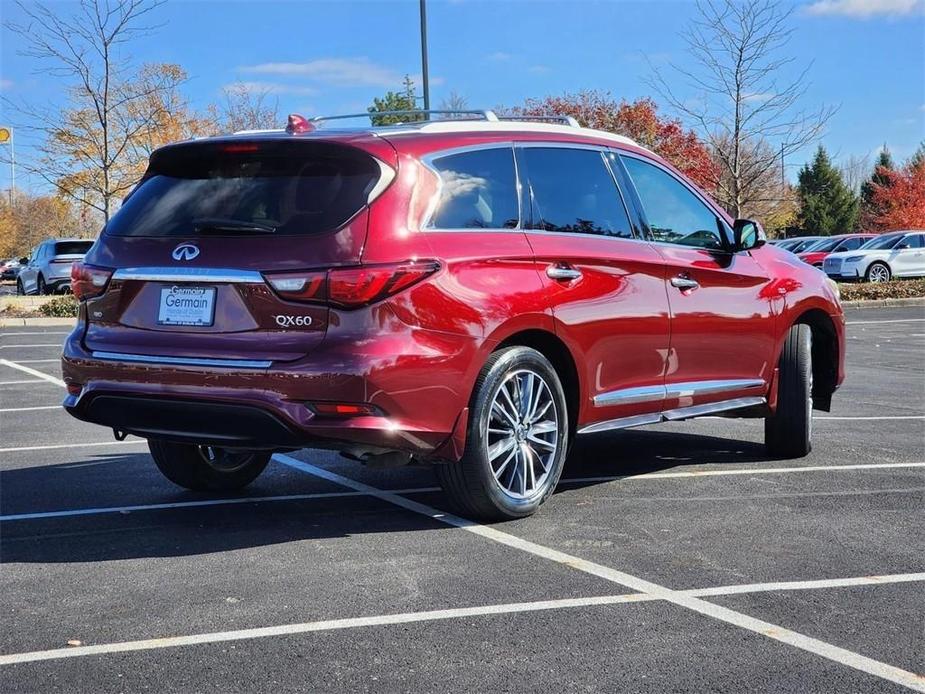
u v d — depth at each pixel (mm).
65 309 22109
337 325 4539
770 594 4059
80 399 5066
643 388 5781
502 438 5117
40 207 76000
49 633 3676
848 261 31328
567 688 3174
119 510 5512
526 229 5246
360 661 3396
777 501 5629
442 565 4445
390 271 4543
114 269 4992
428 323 4645
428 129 5086
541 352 5375
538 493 5254
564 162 5621
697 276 6090
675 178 6367
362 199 4676
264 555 4629
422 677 3264
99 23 25000
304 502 5676
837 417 8742
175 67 31828
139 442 7715
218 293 4723
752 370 6535
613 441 7625
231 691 3174
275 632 3662
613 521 5191
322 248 4578
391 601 3979
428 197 4832
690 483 6094
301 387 4500
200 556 4621
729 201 28969
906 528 5059
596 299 5422
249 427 4652
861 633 3635
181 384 4734
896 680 3234
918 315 23078
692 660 3389
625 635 3613
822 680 3232
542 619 3775
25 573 4383
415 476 6387
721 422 8562
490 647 3508
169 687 3209
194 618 3812
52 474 6484
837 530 5020
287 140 4852
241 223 4766
